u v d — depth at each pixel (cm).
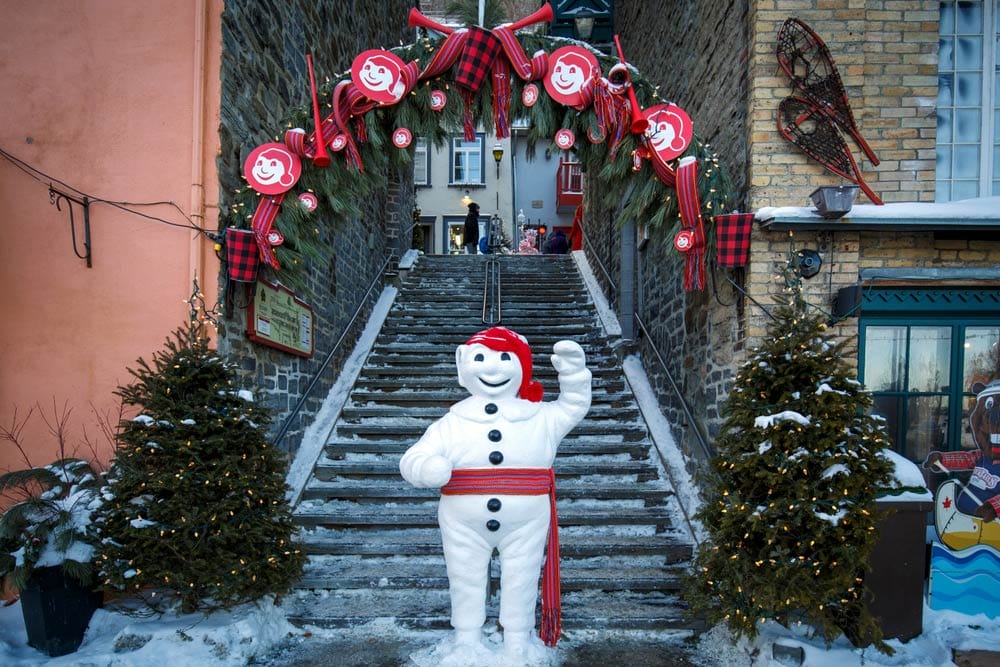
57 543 330
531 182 2186
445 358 759
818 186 414
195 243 410
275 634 379
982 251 414
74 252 417
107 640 351
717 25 494
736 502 339
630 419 639
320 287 643
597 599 416
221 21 419
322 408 637
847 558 316
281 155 392
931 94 418
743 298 421
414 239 1427
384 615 393
